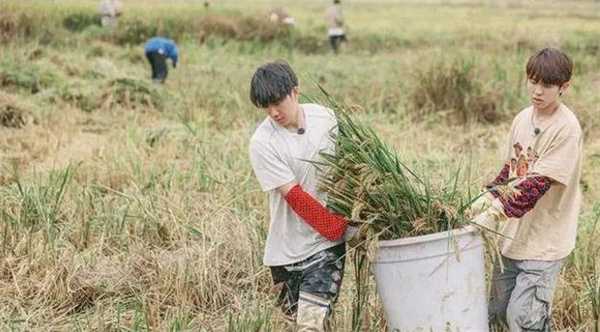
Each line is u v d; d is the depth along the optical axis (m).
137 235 6.04
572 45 19.03
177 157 8.44
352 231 4.18
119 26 19.84
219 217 5.99
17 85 11.94
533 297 4.19
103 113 11.03
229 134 9.25
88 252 5.70
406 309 4.05
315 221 4.01
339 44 20.14
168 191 6.85
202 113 10.90
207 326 4.82
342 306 4.92
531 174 4.01
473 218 4.08
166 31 20.16
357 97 12.15
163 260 5.50
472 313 4.04
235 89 12.53
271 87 3.95
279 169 4.04
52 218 6.13
